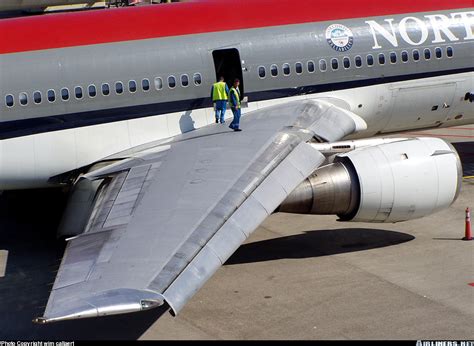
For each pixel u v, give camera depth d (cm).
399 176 1884
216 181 1591
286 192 1605
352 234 2064
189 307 1666
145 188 1630
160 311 1650
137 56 2125
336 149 2000
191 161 1762
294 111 2070
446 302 1636
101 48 2114
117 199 1620
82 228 1886
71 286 1177
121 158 2084
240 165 1677
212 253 1312
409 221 2142
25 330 1594
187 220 1403
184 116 2172
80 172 2148
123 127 2133
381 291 1700
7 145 2075
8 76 2055
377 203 1880
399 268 1822
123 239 1348
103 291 1116
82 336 1555
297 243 2014
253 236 2077
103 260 1264
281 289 1734
